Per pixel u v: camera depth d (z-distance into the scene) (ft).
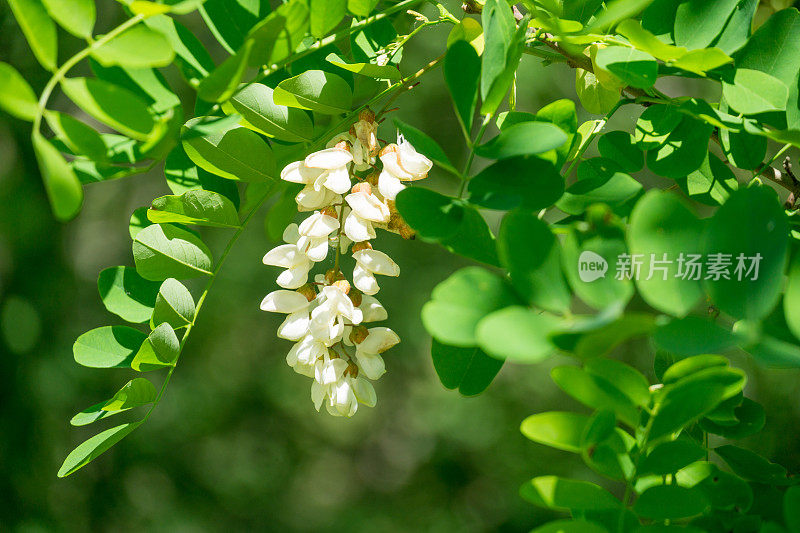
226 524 11.60
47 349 9.62
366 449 13.39
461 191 3.19
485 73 3.17
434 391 12.55
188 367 11.79
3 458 9.07
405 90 3.48
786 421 7.35
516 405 11.87
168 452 11.37
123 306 3.44
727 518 3.21
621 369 3.04
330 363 3.42
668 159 3.41
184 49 3.27
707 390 3.05
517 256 3.00
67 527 9.68
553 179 3.17
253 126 3.40
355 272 3.40
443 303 2.97
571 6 3.40
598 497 3.09
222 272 11.53
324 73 3.40
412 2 3.40
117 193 11.07
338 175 3.36
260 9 3.32
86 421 3.36
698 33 3.35
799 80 3.28
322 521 12.46
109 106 3.09
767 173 3.47
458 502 12.07
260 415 12.51
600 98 3.67
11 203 9.37
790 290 2.99
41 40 3.07
